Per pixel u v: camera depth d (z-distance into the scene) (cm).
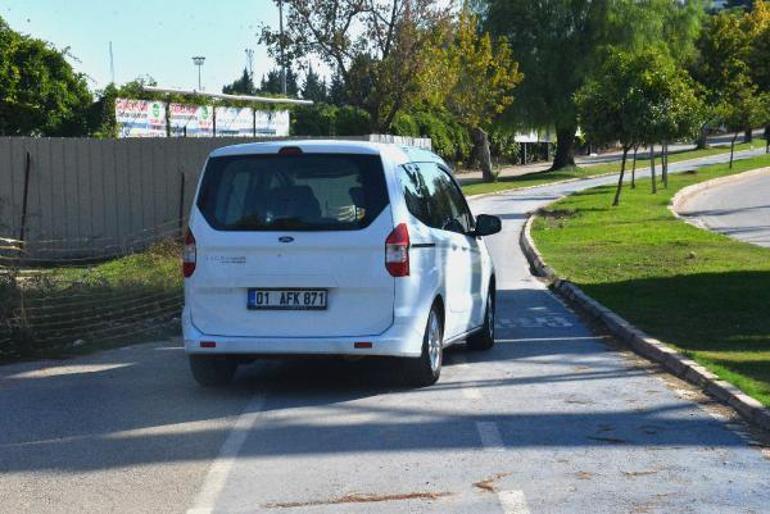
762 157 5800
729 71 5278
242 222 777
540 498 531
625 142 3033
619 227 2483
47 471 595
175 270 1435
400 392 805
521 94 4984
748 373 810
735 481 557
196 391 821
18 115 2950
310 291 763
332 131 4319
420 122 5184
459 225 945
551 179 5112
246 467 598
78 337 1059
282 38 3650
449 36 3778
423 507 520
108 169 1928
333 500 534
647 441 643
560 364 925
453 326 880
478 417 714
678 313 1152
